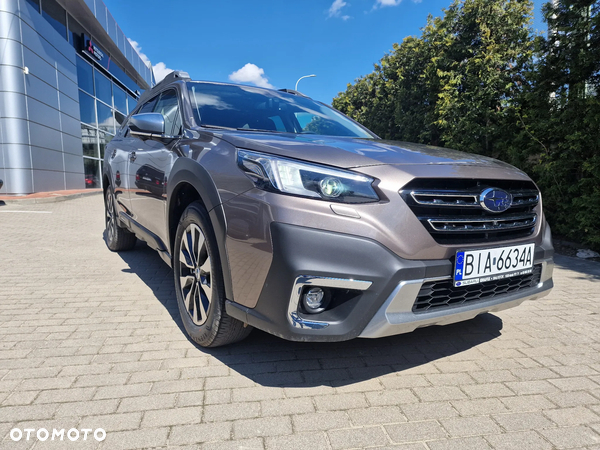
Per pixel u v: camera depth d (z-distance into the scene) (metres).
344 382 2.08
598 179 5.55
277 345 2.48
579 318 3.11
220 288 2.13
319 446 1.60
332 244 1.76
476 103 7.92
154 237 3.15
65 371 2.12
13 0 12.67
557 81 6.27
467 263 1.97
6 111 12.73
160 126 2.72
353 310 1.81
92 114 19.47
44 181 14.27
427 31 10.47
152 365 2.20
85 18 18.03
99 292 3.48
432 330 2.82
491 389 2.06
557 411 1.88
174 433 1.65
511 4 8.50
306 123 3.16
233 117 2.90
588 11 5.81
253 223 1.88
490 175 2.13
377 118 13.88
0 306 3.11
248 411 1.81
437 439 1.66
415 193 1.88
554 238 6.61
